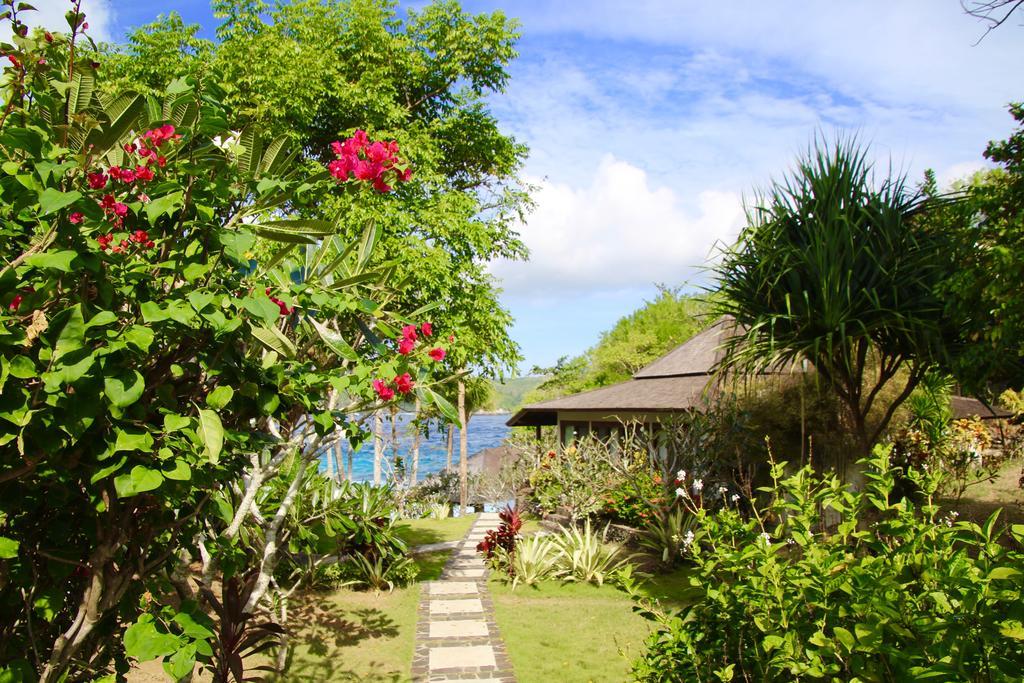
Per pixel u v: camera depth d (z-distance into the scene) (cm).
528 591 956
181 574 408
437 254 1127
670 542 1048
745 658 305
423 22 1495
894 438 1050
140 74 1374
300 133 1267
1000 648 197
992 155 650
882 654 225
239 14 1445
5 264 201
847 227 672
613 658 676
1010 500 945
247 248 238
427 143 1319
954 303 636
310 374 309
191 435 211
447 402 363
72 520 250
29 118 234
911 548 251
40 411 188
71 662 246
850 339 669
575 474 1434
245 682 457
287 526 759
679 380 1652
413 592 946
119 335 198
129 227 242
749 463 1117
